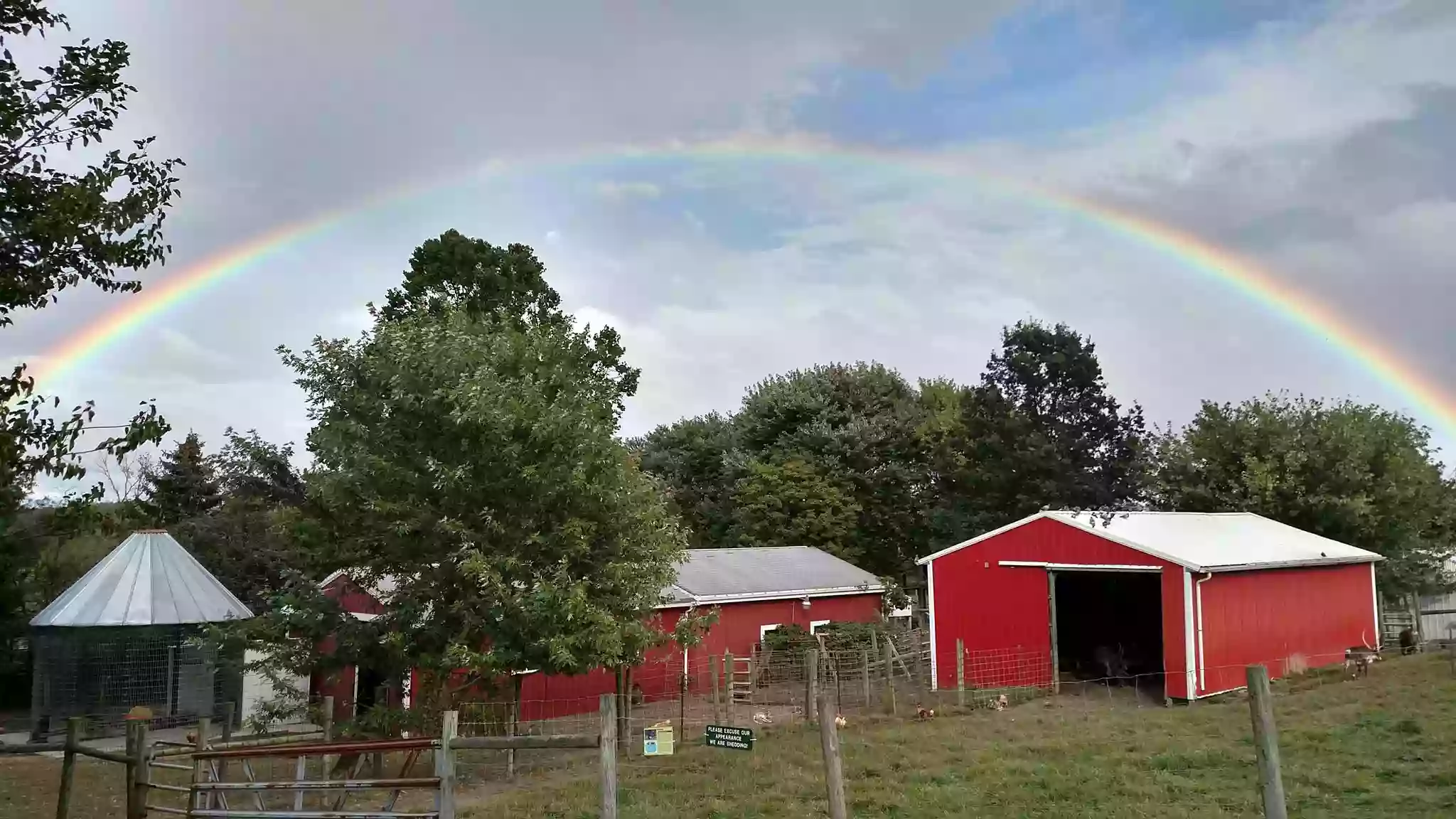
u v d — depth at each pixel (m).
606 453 16.52
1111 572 22.02
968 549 24.89
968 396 46.25
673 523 18.59
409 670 17.09
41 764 18.38
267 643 16.22
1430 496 35.91
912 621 34.50
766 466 44.41
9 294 7.74
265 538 31.16
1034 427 41.59
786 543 42.50
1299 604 23.77
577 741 7.73
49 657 22.55
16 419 7.43
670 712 21.28
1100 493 39.56
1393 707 15.73
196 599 23.86
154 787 10.99
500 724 17.12
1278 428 34.94
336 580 19.14
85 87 8.12
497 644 15.52
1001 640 23.92
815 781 12.28
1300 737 13.45
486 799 13.32
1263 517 31.92
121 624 22.47
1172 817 9.66
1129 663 25.83
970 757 13.39
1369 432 34.97
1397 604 33.12
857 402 49.47
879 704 20.67
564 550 16.09
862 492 44.88
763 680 25.31
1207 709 17.95
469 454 16.03
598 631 15.31
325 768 13.27
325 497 15.98
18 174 7.94
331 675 17.77
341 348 16.59
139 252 8.42
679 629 17.97
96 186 8.09
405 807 12.98
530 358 17.50
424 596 16.30
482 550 15.81
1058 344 42.62
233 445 28.28
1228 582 21.53
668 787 12.65
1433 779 10.70
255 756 9.35
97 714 22.23
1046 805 10.53
